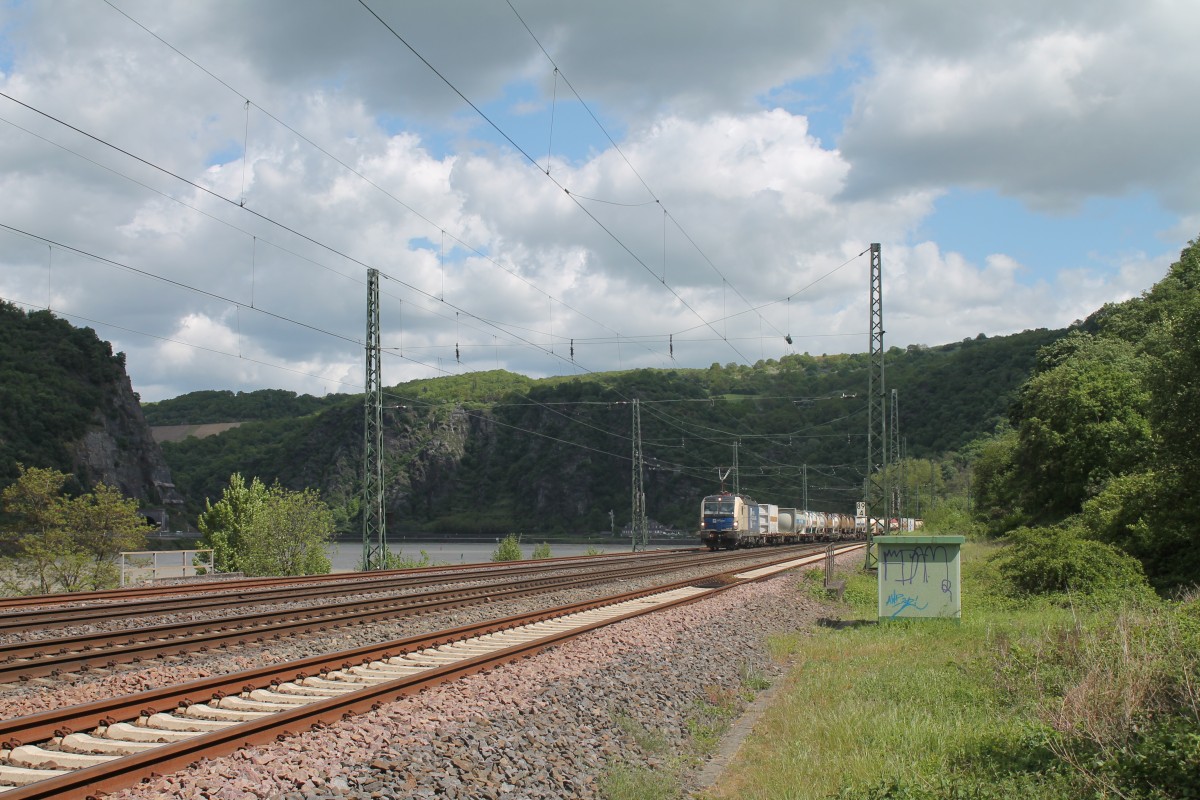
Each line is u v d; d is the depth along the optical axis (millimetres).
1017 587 25641
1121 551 26078
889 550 21844
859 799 8477
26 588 33188
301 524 40562
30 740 8828
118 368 99625
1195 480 26297
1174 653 11016
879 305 40188
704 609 23188
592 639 16844
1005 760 9555
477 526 113312
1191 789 7719
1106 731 9320
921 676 14414
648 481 120250
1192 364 26500
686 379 118625
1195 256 63531
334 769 8328
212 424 132375
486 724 10344
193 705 10609
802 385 117312
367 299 42469
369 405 42250
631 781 9352
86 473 80125
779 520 82000
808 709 12773
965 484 103750
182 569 36781
